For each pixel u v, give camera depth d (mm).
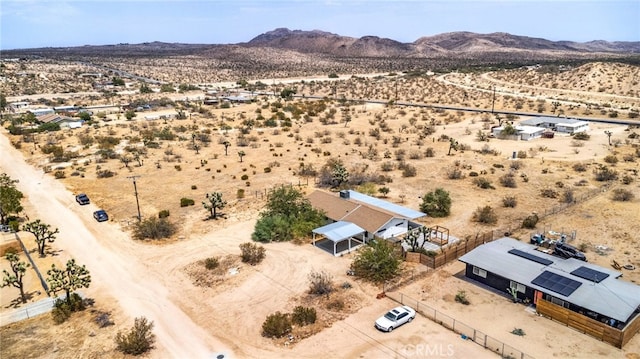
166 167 88125
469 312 36438
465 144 102438
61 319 36812
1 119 147250
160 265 46969
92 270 46250
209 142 110750
